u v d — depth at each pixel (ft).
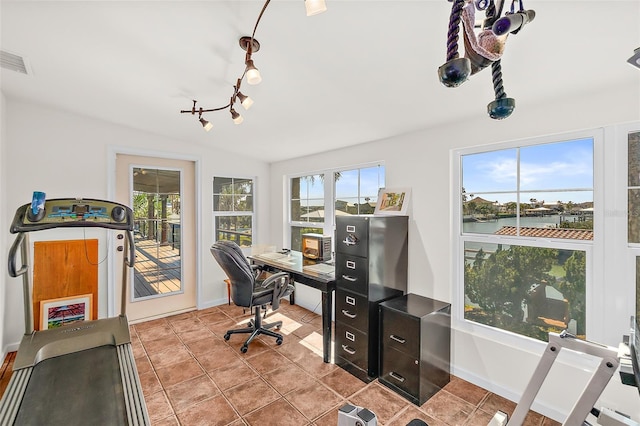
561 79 5.25
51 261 9.32
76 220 6.40
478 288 7.55
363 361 7.64
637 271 5.45
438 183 8.08
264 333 9.71
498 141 6.94
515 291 6.97
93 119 9.95
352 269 7.93
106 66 6.52
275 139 10.82
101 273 10.25
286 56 5.54
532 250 6.70
